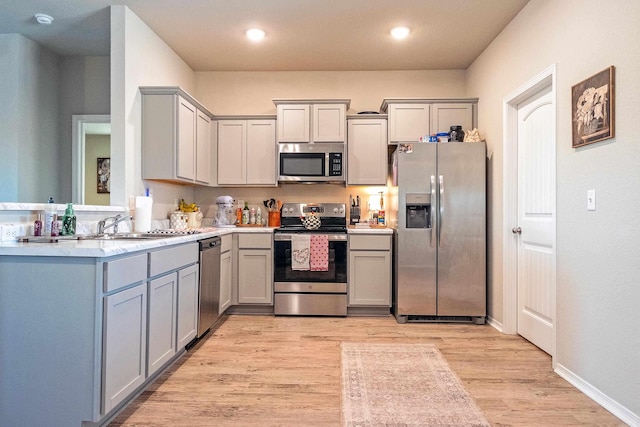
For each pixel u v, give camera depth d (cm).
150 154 313
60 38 344
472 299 346
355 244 366
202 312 286
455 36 340
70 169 384
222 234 338
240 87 434
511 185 317
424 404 199
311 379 229
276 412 191
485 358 263
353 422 182
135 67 305
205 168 386
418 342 295
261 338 303
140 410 193
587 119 210
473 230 345
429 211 351
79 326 167
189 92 419
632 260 180
